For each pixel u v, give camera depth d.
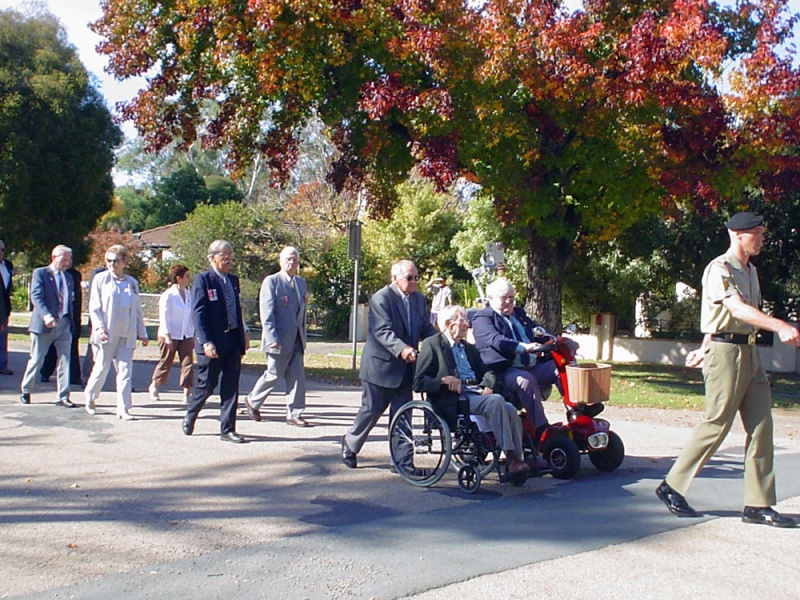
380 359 7.95
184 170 67.00
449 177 15.62
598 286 25.09
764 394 6.64
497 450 7.50
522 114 15.63
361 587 5.12
